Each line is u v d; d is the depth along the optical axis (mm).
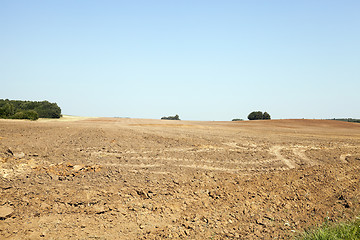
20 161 8820
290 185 8758
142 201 6699
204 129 31359
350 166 11680
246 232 5781
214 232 5660
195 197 7312
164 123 43219
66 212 5668
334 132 34844
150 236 5215
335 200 7629
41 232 4805
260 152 14445
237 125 44344
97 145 13672
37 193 6367
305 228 6051
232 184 8562
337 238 5242
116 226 5406
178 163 10898
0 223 4891
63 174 8102
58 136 16375
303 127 44344
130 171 9195
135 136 18797
